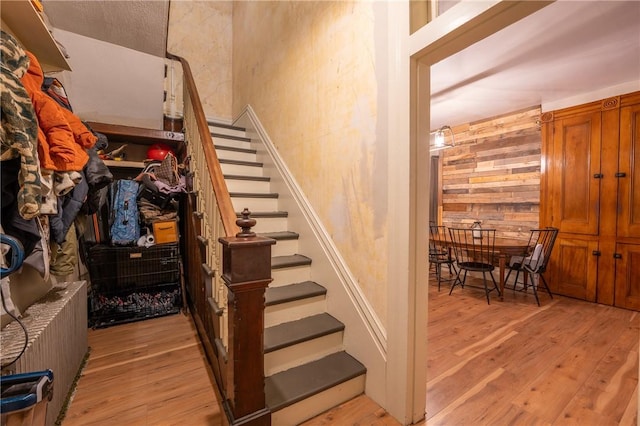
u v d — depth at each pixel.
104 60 2.73
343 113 1.93
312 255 2.24
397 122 1.50
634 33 2.27
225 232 1.38
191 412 1.55
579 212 3.44
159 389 1.73
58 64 1.64
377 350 1.65
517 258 3.89
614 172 3.19
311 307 2.03
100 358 2.07
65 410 1.54
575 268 3.47
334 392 1.63
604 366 2.04
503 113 4.15
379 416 1.57
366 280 1.74
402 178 1.47
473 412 1.60
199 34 4.08
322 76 2.14
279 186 2.75
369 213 1.72
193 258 2.65
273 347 1.64
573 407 1.64
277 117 2.82
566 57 2.63
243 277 1.24
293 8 2.52
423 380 1.55
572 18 2.11
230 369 1.31
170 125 3.37
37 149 1.17
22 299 1.51
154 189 2.77
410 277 1.47
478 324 2.73
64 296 1.72
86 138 1.58
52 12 2.43
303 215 2.35
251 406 1.31
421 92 1.47
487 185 4.36
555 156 3.62
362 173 1.77
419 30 1.38
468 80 3.09
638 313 3.00
